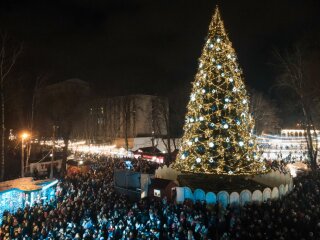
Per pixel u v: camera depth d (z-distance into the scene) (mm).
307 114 35844
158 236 17875
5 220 22219
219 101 25109
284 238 16531
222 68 25469
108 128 77750
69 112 53969
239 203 22656
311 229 17750
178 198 24516
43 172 45812
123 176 31656
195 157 25422
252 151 25406
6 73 35688
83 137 76000
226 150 24750
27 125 47438
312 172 32781
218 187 26547
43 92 51531
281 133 60531
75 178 34750
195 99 26172
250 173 24375
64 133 52406
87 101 73750
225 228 19219
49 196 28609
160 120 72250
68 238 18172
